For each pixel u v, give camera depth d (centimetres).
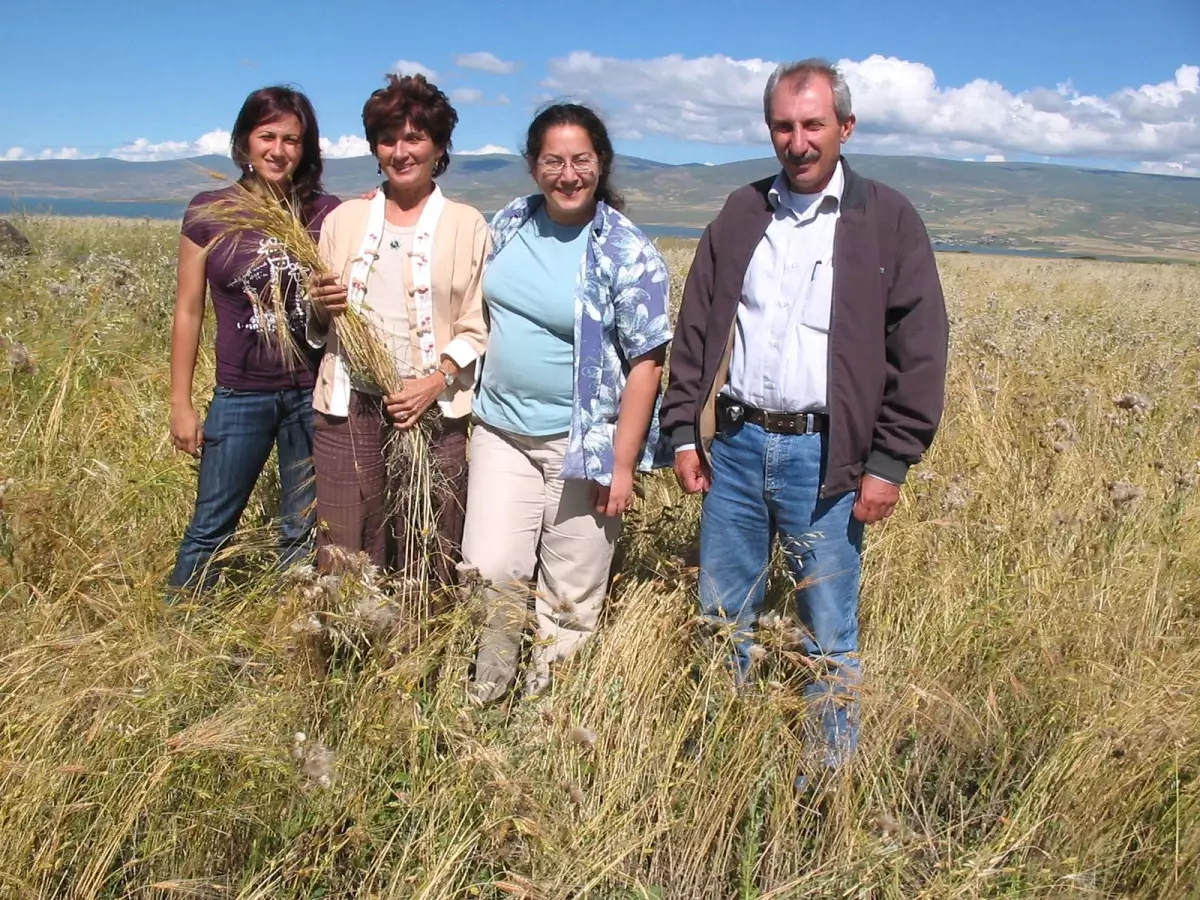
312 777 230
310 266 299
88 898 208
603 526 327
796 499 291
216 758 232
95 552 340
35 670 244
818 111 263
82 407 473
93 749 232
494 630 323
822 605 296
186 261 326
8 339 481
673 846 259
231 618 293
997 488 455
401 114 295
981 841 260
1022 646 320
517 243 314
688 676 311
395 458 317
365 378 306
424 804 241
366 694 265
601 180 307
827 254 277
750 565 311
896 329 277
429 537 326
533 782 244
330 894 232
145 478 412
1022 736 299
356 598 278
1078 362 741
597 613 338
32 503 330
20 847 209
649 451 327
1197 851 244
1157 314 1077
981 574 373
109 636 274
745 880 247
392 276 310
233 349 332
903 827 256
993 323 898
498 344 315
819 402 280
